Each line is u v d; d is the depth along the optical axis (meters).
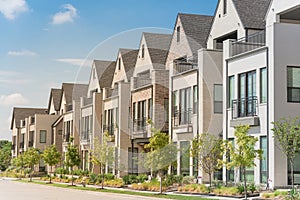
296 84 23.27
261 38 27.23
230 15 30.00
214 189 22.92
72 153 37.06
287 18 26.33
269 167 22.81
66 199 23.00
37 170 58.72
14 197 24.48
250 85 24.77
